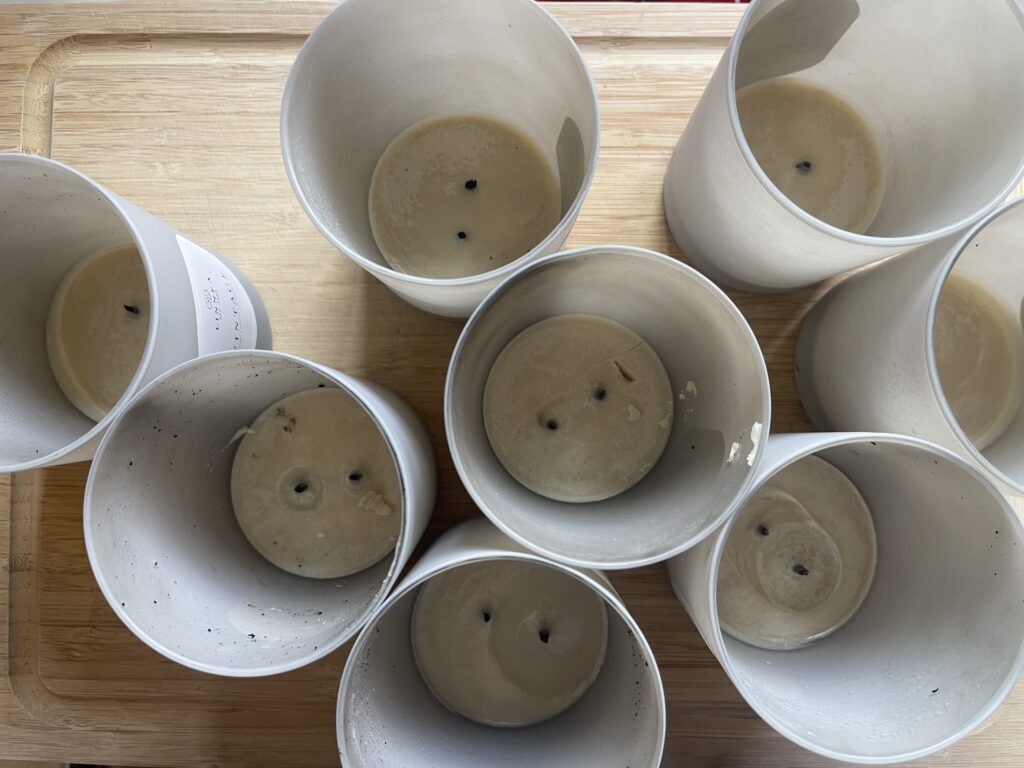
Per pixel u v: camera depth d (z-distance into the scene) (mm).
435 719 241
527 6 216
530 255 207
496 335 242
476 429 242
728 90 208
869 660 240
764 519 272
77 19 289
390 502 260
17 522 279
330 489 264
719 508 195
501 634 260
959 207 228
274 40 291
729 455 208
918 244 206
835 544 271
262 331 277
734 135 208
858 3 245
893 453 226
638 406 269
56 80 287
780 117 290
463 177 282
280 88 286
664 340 262
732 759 272
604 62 290
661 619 274
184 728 275
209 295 242
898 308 229
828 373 267
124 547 203
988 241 259
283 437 267
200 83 286
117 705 276
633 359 272
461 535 232
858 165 288
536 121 272
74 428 265
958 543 224
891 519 261
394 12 226
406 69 256
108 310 281
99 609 277
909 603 242
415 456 224
